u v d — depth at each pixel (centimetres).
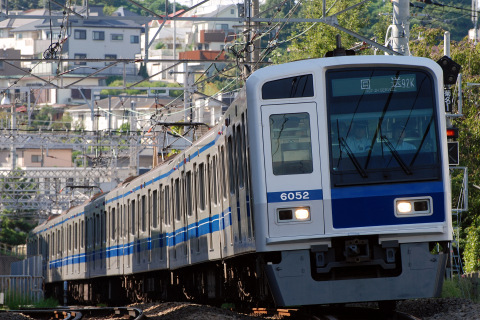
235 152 4581
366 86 3941
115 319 5853
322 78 3928
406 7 6400
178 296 7300
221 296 5844
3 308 9350
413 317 3772
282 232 3869
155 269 7394
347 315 4197
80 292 11338
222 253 5222
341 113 3925
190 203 6259
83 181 17062
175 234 6731
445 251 3922
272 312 4853
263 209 3884
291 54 15350
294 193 3881
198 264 6266
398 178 3881
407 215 3869
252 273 4706
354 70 3947
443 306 4525
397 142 3916
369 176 3884
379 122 3922
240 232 4531
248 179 4106
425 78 3953
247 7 6869
